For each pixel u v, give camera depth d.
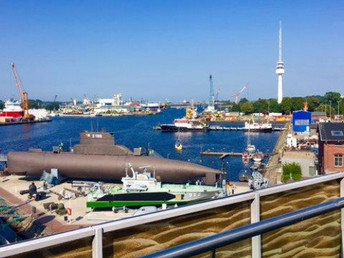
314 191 7.39
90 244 5.10
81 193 48.84
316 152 84.88
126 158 57.62
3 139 168.88
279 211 6.89
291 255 6.05
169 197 42.47
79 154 60.09
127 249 5.41
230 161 97.69
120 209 41.53
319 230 6.32
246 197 6.41
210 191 44.00
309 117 130.75
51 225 37.38
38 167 60.03
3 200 47.59
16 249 4.45
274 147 119.50
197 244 3.73
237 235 4.01
